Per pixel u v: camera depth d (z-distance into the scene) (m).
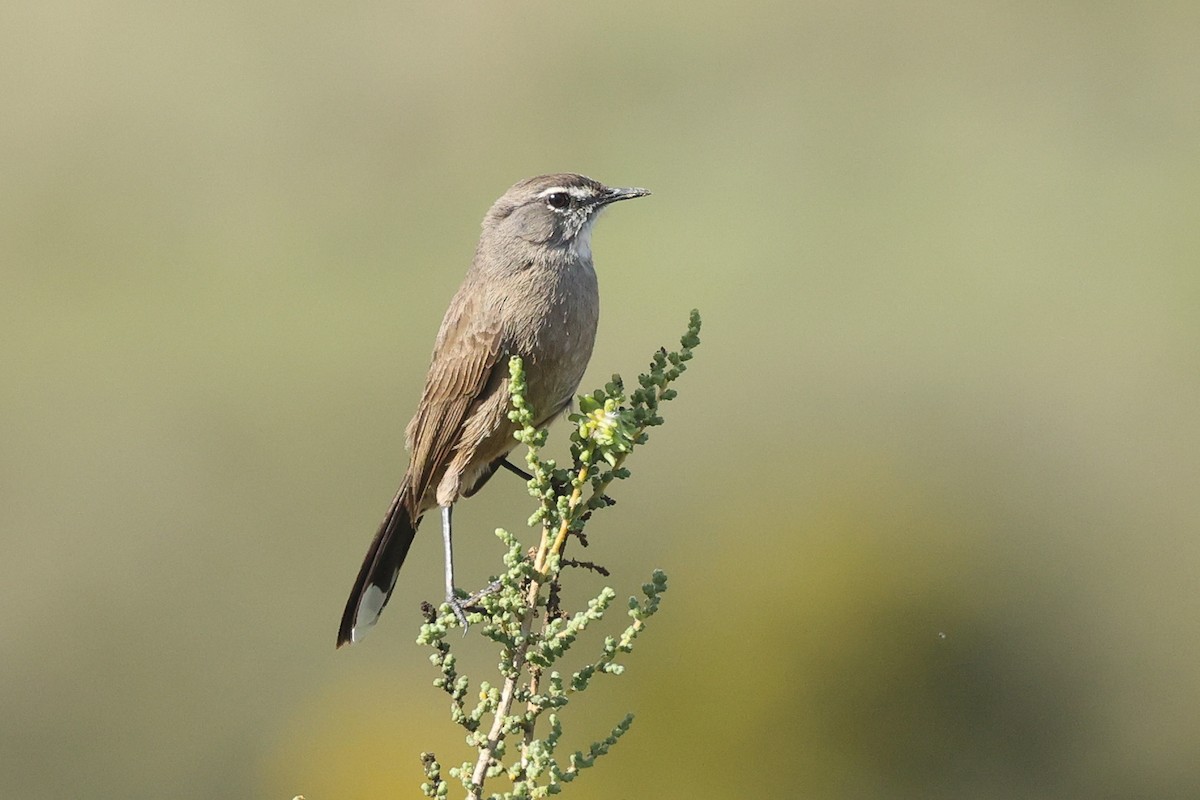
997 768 12.81
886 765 12.48
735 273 20.05
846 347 18.66
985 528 14.40
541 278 9.52
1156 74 23.30
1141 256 19.80
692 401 17.39
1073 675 13.56
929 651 13.00
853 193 21.27
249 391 18.30
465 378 9.55
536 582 6.89
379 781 12.65
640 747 12.05
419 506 9.77
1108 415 17.09
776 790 12.16
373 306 19.80
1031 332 18.67
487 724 12.44
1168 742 13.11
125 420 17.84
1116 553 15.01
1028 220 20.72
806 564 13.40
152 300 19.95
